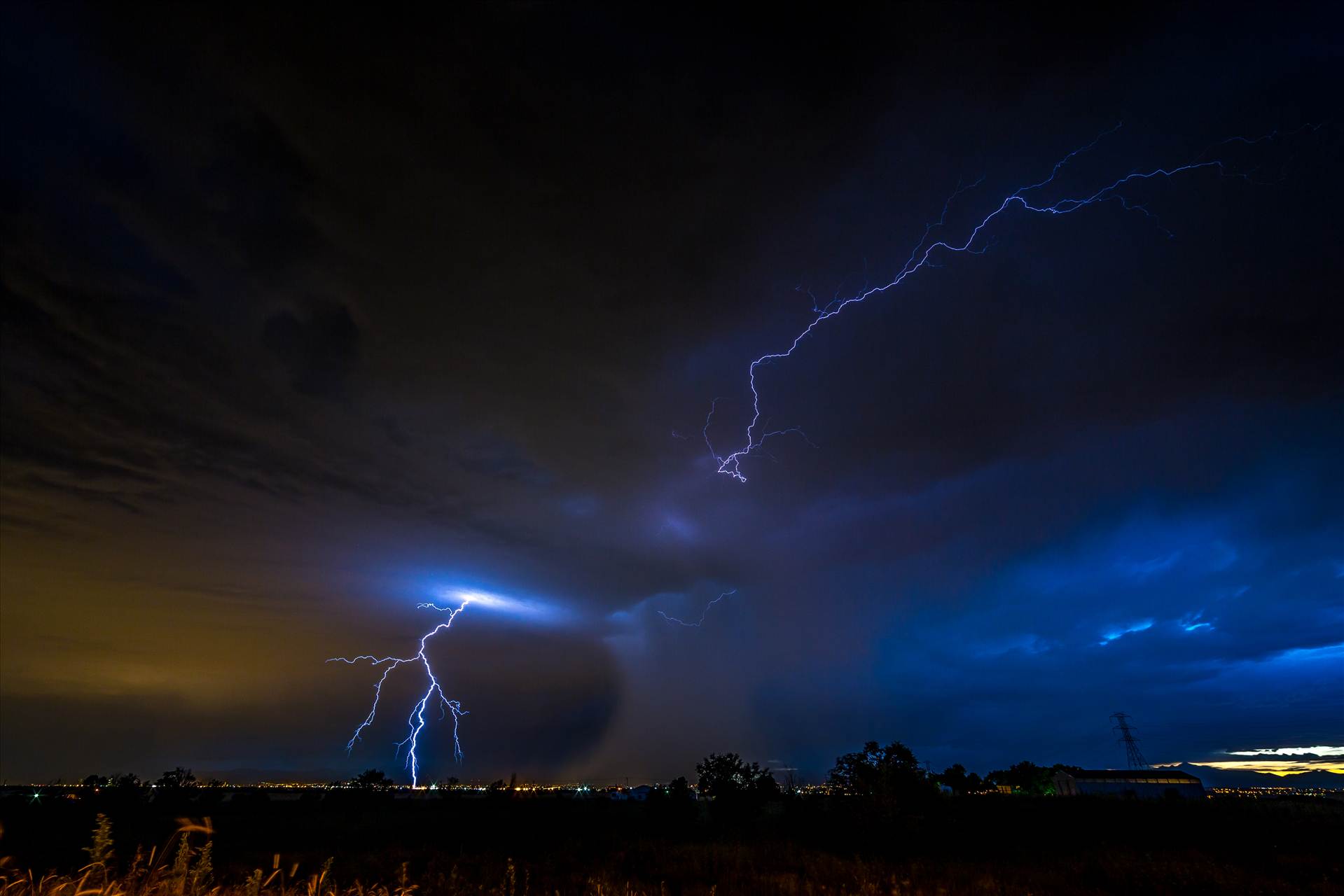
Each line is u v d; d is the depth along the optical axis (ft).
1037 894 37.06
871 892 35.78
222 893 20.15
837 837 63.36
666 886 38.93
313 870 41.57
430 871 40.09
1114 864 44.93
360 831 79.10
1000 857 54.08
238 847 60.34
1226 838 63.72
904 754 70.64
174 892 17.56
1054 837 66.13
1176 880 40.52
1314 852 53.88
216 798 132.87
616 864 49.57
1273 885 38.81
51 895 16.61
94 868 16.98
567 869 46.85
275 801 134.62
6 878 17.02
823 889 36.29
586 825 87.76
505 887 35.53
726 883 39.83
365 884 33.65
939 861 51.57
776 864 48.49
